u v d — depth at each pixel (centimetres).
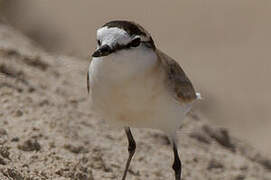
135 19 3750
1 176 860
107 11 3816
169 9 3884
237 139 1703
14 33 1872
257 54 3319
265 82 2994
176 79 952
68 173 973
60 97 1399
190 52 3350
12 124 1127
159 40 3491
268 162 1659
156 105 908
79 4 3825
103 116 943
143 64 871
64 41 3052
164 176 1204
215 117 2511
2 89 1269
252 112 2644
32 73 1469
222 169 1387
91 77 905
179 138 1493
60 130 1170
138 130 1411
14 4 2964
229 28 3616
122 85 877
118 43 848
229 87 2914
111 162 1150
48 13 3431
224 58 3266
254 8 3825
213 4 3906
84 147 1125
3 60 1423
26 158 993
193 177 1284
